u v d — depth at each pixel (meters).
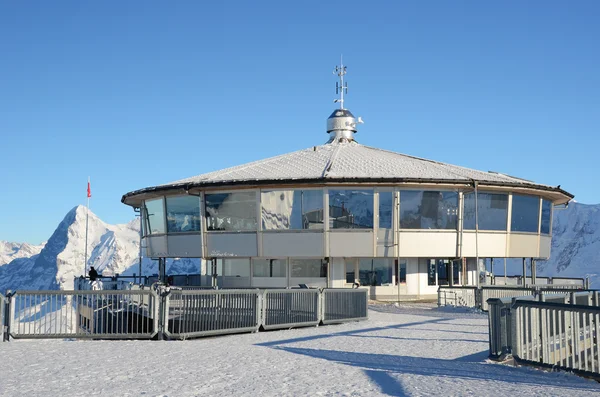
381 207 34.25
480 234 35.84
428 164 38.59
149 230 40.84
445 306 30.70
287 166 38.09
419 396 9.55
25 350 15.09
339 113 46.62
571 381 11.41
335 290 22.80
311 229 34.38
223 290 19.20
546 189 37.38
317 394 9.66
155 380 10.80
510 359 13.66
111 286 37.84
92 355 14.12
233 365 12.55
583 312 12.33
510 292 28.02
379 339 17.84
